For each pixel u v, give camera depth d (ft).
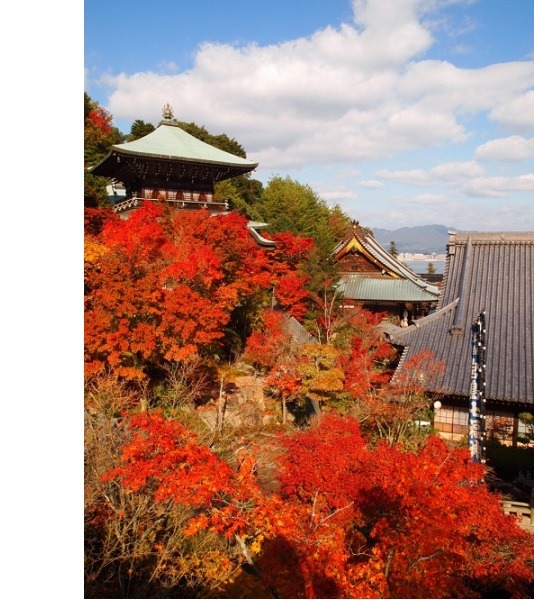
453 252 96.17
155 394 67.97
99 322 57.36
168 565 36.45
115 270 59.31
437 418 74.33
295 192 229.45
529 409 71.56
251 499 38.27
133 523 37.63
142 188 129.49
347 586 29.89
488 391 70.08
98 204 123.24
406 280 153.38
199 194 136.56
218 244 78.23
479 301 86.22
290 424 79.87
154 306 62.28
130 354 62.49
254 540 36.37
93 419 51.55
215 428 65.05
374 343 100.83
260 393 85.35
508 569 33.88
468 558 34.42
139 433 41.91
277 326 91.97
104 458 40.73
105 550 35.04
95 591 32.53
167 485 35.99
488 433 72.28
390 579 31.07
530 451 67.00
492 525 35.65
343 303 132.36
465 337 80.02
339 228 237.04
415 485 35.50
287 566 31.24
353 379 77.15
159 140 133.18
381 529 34.06
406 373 73.36
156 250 69.15
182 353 62.08
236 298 74.69
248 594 34.42
